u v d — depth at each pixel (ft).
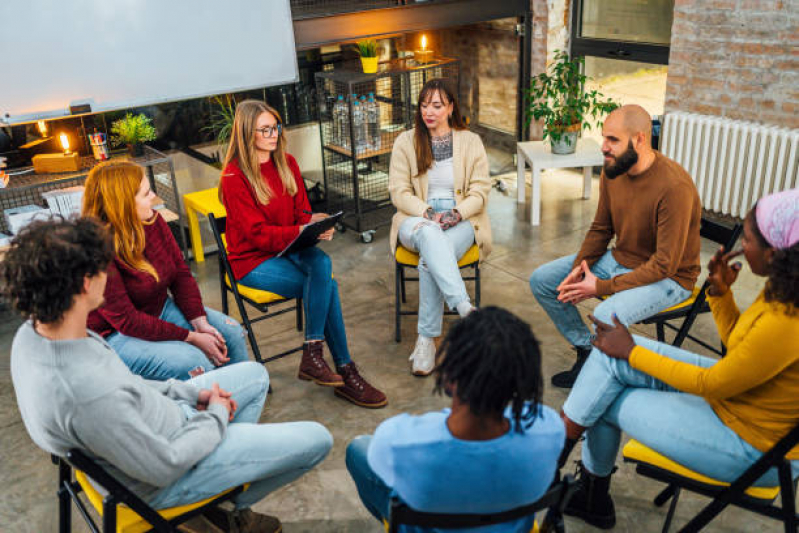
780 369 5.21
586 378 6.59
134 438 4.98
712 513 6.01
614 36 16.89
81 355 4.81
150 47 13.00
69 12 12.09
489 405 4.05
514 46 17.75
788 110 13.76
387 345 11.14
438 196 11.34
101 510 5.74
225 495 5.90
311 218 10.13
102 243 4.83
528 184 18.12
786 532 5.72
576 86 15.88
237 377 6.88
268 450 5.97
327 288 9.36
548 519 5.14
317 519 7.63
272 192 9.64
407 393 9.87
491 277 13.25
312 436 6.27
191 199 13.75
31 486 8.37
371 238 15.20
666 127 15.40
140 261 7.91
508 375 3.98
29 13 11.76
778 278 4.91
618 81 17.17
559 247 14.44
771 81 13.84
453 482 4.23
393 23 15.16
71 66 12.41
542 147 16.30
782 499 5.62
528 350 4.04
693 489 6.10
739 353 5.33
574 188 17.71
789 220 4.97
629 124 8.14
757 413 5.60
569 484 4.78
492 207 16.70
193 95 13.74
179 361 7.82
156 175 14.47
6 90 11.98
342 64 16.14
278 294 9.71
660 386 6.43
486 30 17.72
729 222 15.24
